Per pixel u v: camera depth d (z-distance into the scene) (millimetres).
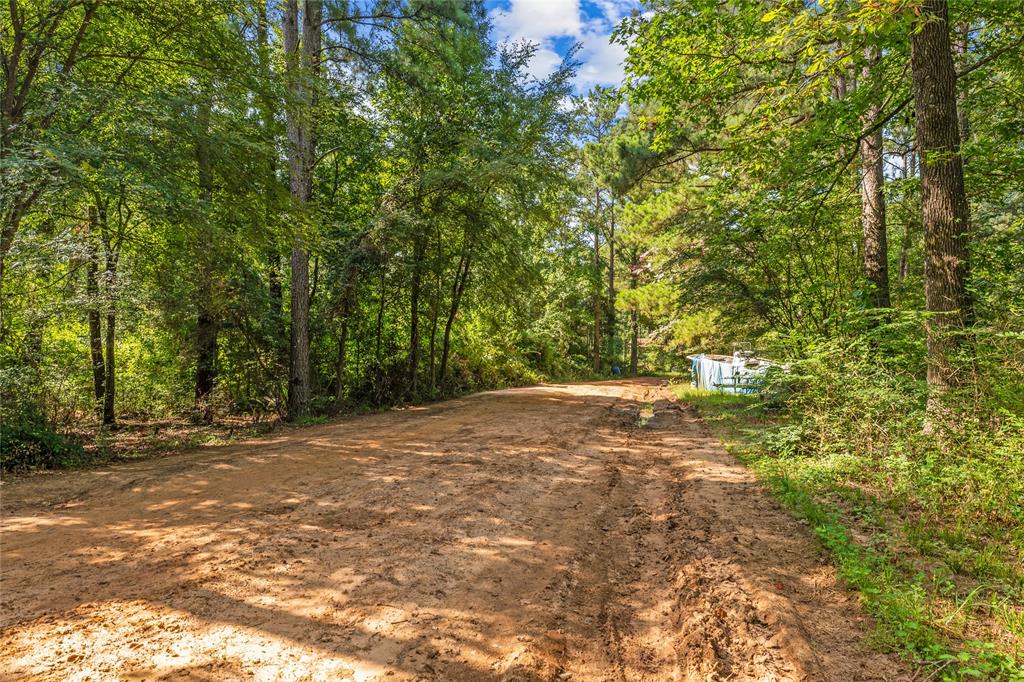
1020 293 7145
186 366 12273
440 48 14188
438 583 3727
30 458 7254
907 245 14352
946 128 6332
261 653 2854
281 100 10344
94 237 9297
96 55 9156
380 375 16547
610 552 4430
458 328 21688
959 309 6004
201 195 9609
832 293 11273
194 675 2643
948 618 2963
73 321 9531
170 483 6312
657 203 18016
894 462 5312
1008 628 2855
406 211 14492
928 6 6289
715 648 2902
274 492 5879
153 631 3043
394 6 13344
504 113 16453
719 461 7043
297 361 12609
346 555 4148
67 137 7445
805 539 4250
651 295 25000
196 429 10969
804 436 7207
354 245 14445
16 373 7441
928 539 4035
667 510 5305
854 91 8758
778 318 11320
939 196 6316
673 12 9109
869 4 4773
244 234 10305
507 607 3449
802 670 2598
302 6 13023
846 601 3305
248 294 11422
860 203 11109
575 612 3447
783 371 7758
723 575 3656
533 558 4199
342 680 2650
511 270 17531
